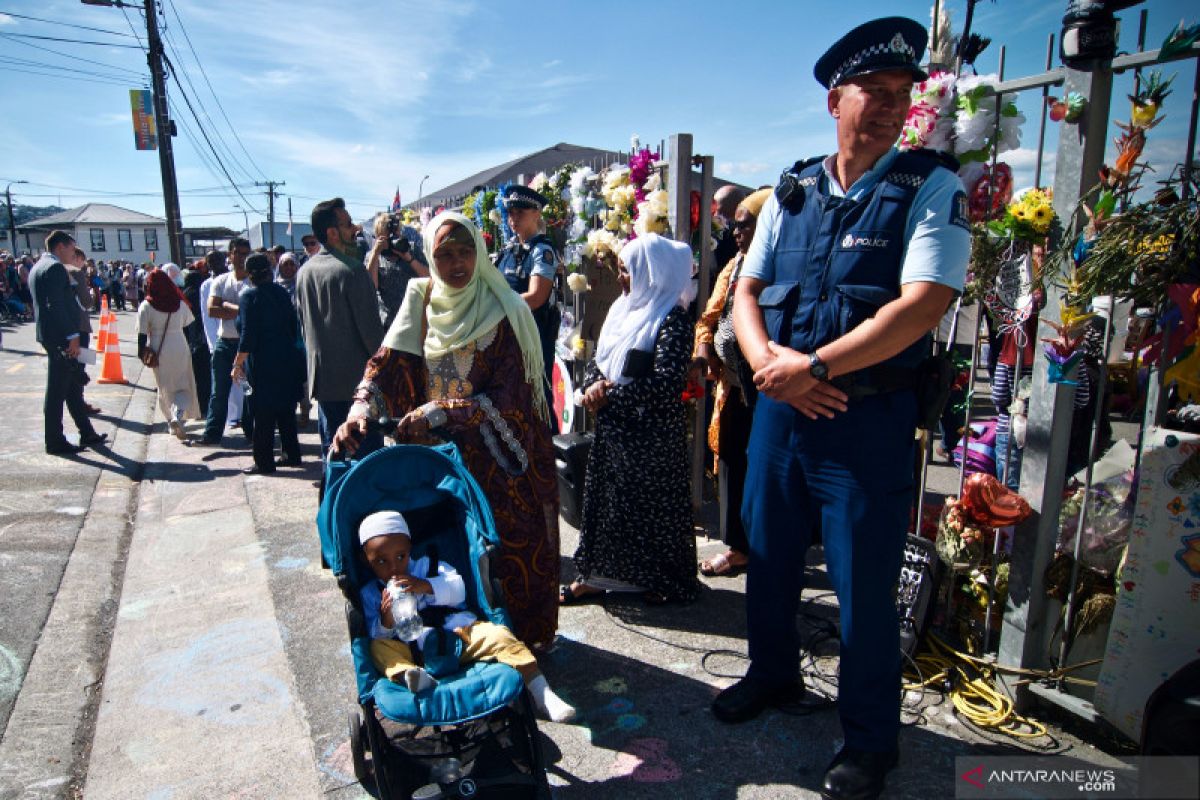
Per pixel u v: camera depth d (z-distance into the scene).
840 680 2.41
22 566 4.54
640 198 4.89
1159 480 2.28
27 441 7.60
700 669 3.17
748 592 2.73
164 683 3.22
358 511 2.62
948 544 3.14
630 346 3.44
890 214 2.19
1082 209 2.44
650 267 3.39
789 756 2.60
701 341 3.88
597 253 5.05
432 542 2.73
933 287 2.06
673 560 3.65
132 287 30.17
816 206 2.35
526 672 2.38
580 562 3.79
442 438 2.97
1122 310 3.01
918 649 3.10
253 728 2.88
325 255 4.89
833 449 2.32
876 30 2.12
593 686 3.05
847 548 2.32
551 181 6.32
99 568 4.57
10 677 3.34
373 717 2.22
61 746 2.87
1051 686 2.71
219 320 7.95
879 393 2.26
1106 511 2.73
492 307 2.91
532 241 5.01
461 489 2.69
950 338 2.57
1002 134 2.84
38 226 58.78
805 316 2.31
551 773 2.54
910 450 2.33
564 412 5.43
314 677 3.22
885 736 2.35
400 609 2.36
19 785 2.64
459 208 8.78
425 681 2.14
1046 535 2.67
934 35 3.37
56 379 7.00
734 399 3.78
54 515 5.45
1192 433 2.24
